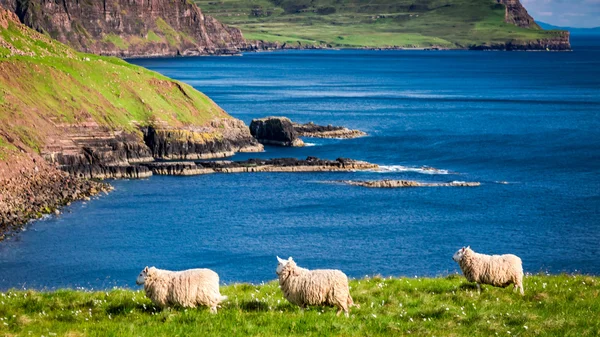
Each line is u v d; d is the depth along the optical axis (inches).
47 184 5492.1
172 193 5728.3
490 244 4286.4
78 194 5506.9
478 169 7066.9
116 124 6978.4
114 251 4045.3
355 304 1637.6
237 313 1536.7
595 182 6407.5
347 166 6914.4
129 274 3602.4
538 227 4726.9
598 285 1889.8
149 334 1405.0
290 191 5866.1
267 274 3599.9
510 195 5797.2
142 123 7313.0
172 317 1513.3
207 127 7726.4
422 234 4517.7
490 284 1781.5
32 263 3779.5
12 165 5374.0
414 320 1525.6
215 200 5497.1
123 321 1535.4
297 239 4362.7
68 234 4397.1
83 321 1563.7
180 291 1583.4
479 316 1519.4
